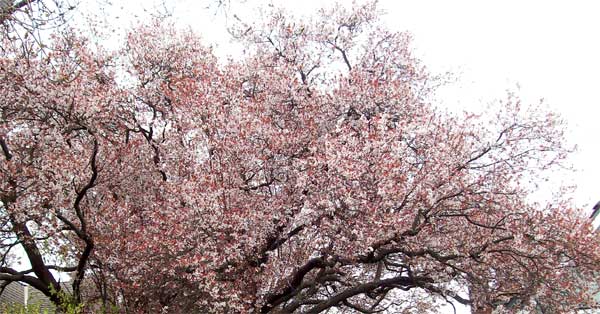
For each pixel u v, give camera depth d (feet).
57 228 42.42
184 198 39.29
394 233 39.73
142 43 51.31
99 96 42.14
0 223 43.14
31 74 40.04
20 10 26.04
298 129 45.96
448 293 43.86
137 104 49.55
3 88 40.70
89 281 47.11
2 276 43.96
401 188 38.19
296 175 42.60
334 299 44.88
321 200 38.32
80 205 47.16
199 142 45.06
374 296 49.06
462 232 44.37
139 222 44.96
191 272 40.29
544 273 41.22
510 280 43.62
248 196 42.88
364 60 55.42
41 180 41.39
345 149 39.01
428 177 39.45
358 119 48.03
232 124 41.81
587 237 40.09
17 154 42.80
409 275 43.52
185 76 50.55
